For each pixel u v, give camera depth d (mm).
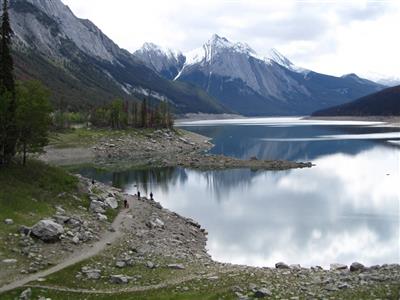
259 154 177500
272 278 39562
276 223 71938
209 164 148625
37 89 73312
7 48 73500
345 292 32250
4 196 56500
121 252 48625
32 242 46094
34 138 74625
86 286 37219
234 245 60875
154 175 128125
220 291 34844
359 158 154375
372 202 85375
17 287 35531
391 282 33406
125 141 194625
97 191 75812
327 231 66688
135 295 34875
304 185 106375
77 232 52375
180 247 56719
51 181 70938
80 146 176875
